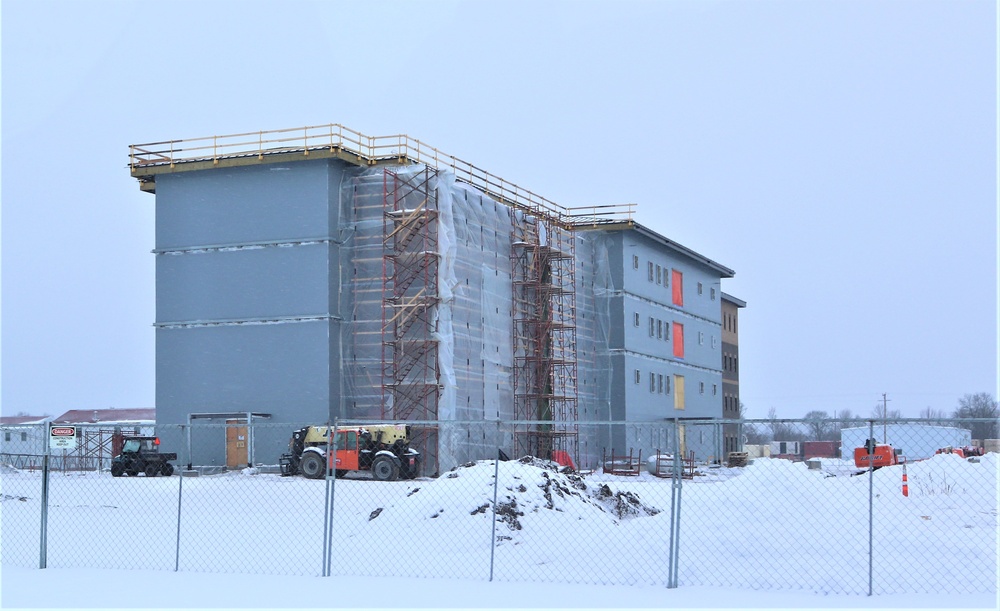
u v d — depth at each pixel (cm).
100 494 3803
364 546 2367
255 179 5659
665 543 2173
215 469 5416
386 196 5531
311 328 5462
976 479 3491
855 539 2169
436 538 2386
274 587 1834
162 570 2092
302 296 5500
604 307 7594
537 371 6394
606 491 3102
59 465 5950
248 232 5641
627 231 7688
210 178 5747
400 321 5416
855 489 3098
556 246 6819
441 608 1595
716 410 9394
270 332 5534
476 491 2588
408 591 1775
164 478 4266
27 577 1992
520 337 6266
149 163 5794
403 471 4712
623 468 6756
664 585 1825
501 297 6119
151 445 5491
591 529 2423
